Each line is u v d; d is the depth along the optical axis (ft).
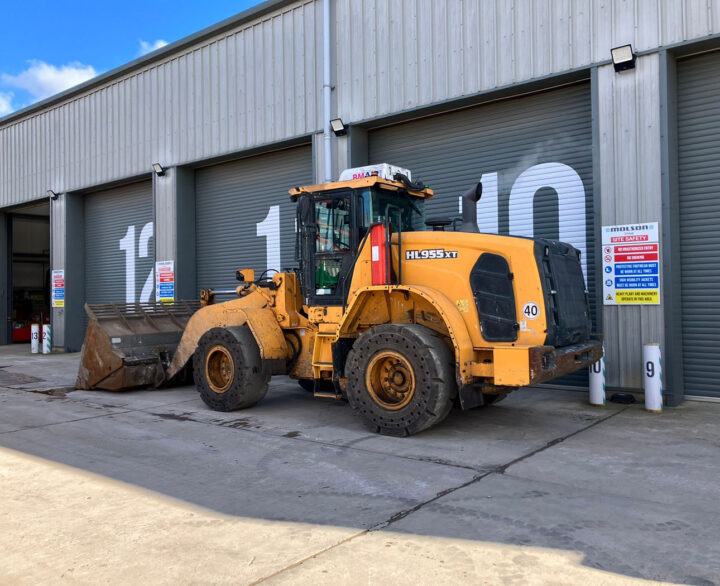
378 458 17.90
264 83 40.63
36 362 47.50
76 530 12.68
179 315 33.78
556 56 28.81
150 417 24.45
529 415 23.95
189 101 45.42
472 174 33.30
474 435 20.67
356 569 10.70
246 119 41.73
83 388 31.48
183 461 17.90
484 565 10.80
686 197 26.86
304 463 17.52
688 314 26.78
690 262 26.73
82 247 57.67
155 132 48.01
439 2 32.60
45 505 14.25
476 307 20.16
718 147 26.07
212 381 25.76
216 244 46.32
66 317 56.44
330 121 36.50
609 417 23.53
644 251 26.13
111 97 51.67
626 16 26.81
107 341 30.04
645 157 26.21
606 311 27.12
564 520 12.92
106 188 54.54
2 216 66.85
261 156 43.24
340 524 12.84
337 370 22.35
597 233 27.32
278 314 25.48
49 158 58.18
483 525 12.66
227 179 45.50
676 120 26.94
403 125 35.83
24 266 76.95
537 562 10.91
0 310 66.74
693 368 26.71
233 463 17.63
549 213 30.78
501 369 18.84
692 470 16.49
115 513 13.66
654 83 26.07
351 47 36.01
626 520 12.91
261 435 21.06
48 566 11.00
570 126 30.09
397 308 21.91
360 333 22.72
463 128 33.58
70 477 16.47
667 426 21.93
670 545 11.61
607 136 27.17
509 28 30.27
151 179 50.70
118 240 54.44
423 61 33.22
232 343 24.84
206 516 13.42
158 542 12.00
